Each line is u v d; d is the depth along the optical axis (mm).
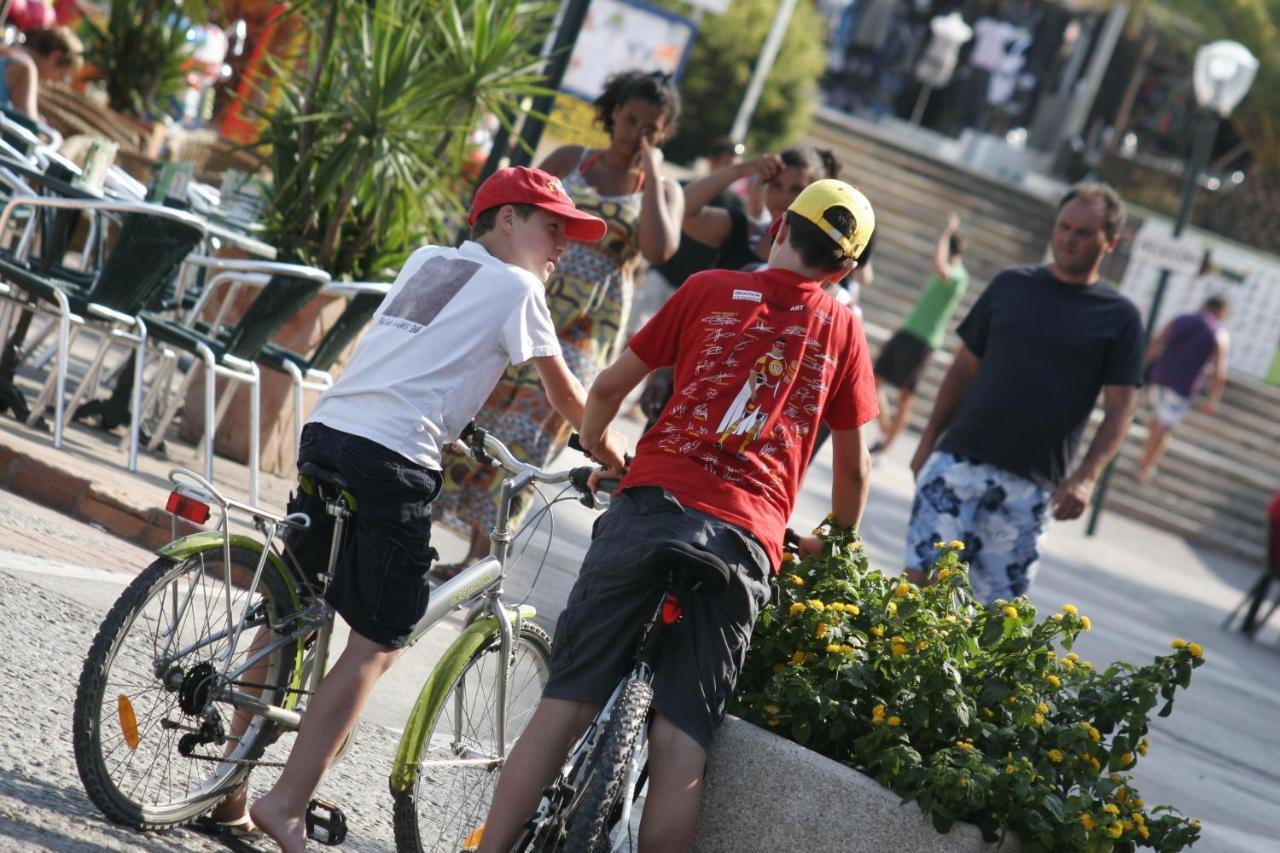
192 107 48094
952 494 20297
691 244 30969
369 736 15469
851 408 11812
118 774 11500
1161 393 62500
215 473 23734
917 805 11430
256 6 46344
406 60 25188
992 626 12477
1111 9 95062
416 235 27016
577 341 20500
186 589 11461
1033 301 20406
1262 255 86812
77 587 16375
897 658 12086
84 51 45438
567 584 22547
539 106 28828
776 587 12391
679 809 10953
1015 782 11500
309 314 25625
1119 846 11961
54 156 25062
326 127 25750
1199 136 59469
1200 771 25234
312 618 11961
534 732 11094
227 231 24141
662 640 11109
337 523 11688
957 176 74938
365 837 13016
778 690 12047
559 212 12109
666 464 11281
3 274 21766
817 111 75812
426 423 11680
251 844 12359
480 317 11820
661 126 20312
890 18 93438
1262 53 90750
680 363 11594
